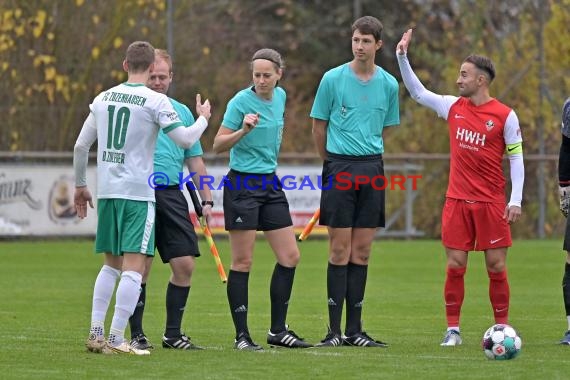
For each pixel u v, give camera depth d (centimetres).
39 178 7038
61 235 7088
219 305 4191
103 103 2844
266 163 3086
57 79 7925
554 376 2538
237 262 3066
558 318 3806
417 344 3169
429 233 7781
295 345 3089
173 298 3045
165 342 3042
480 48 8806
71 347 3019
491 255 3152
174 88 9069
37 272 5444
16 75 7988
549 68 8306
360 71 3131
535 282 5069
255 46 11188
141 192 2817
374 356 2867
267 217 3097
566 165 3203
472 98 3134
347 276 3178
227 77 9650
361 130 3127
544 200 7888
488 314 3944
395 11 11781
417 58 10469
